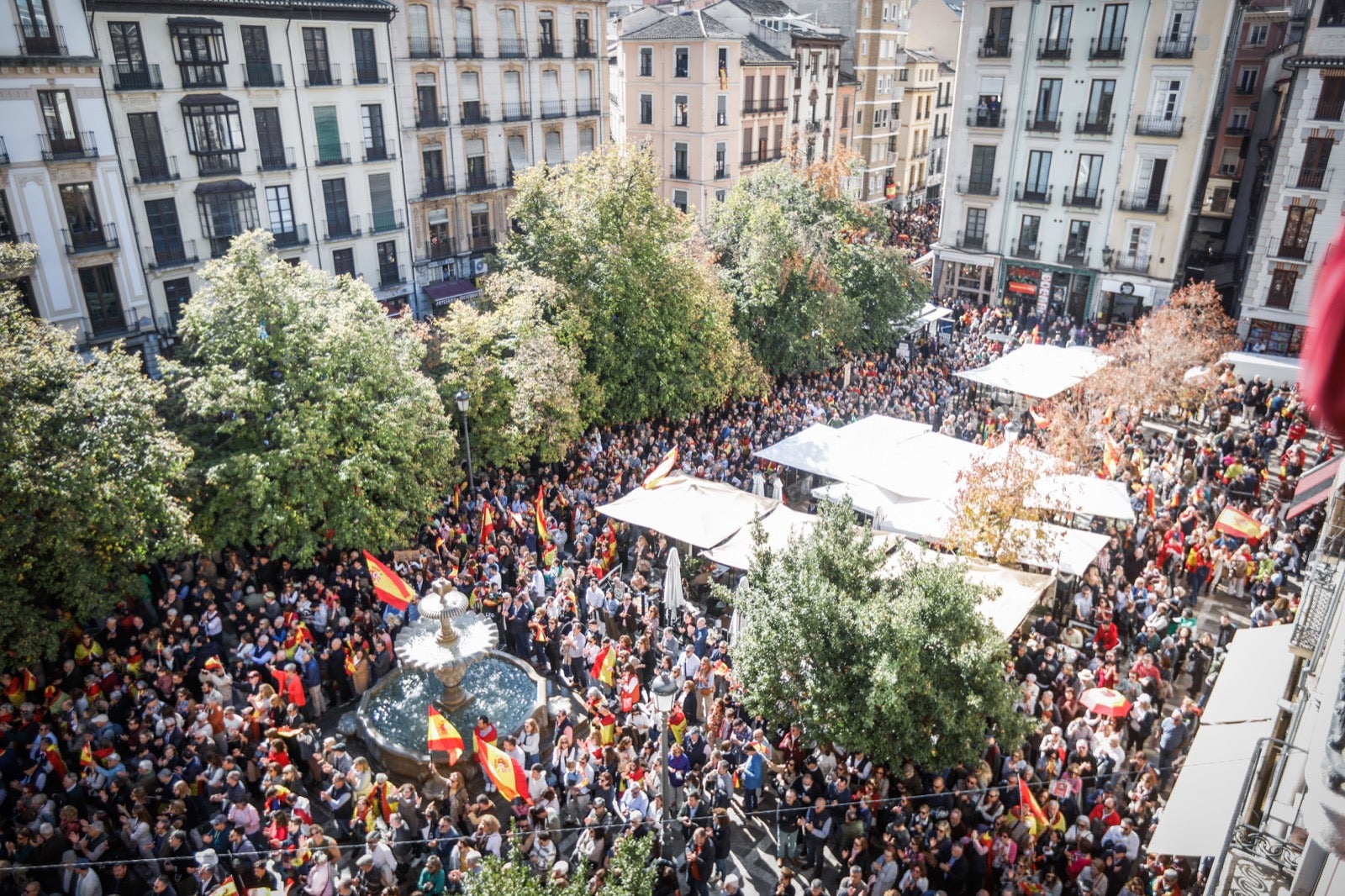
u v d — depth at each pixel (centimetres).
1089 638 1884
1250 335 3934
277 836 1340
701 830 1321
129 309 3391
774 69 5828
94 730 1488
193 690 1708
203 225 3600
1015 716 1341
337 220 4053
